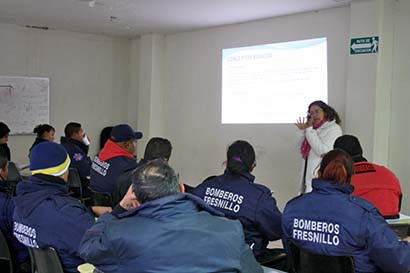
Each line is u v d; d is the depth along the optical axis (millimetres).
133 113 7660
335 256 1926
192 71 6715
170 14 5559
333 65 5062
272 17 5590
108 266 1548
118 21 6074
